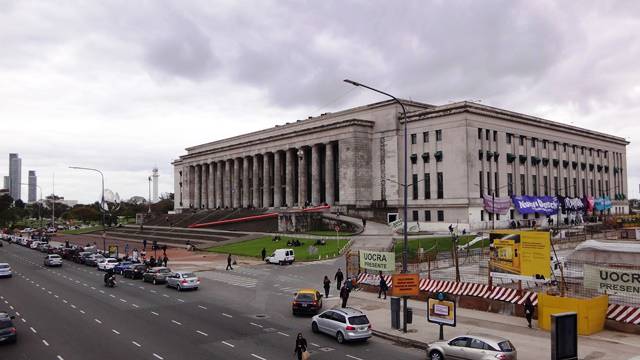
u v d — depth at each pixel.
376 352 24.05
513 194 97.88
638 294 27.06
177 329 28.89
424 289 37.06
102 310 34.91
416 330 27.78
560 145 113.88
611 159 134.50
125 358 22.97
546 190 107.31
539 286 34.12
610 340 24.64
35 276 56.12
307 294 33.09
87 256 70.25
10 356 23.53
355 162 103.50
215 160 151.25
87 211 187.00
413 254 55.56
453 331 27.38
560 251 57.03
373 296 39.28
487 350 19.94
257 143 132.38
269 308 35.34
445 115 92.44
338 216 95.69
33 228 177.62
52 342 26.08
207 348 24.64
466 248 59.06
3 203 195.50
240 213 127.62
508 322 29.34
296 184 124.31
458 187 89.44
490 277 33.44
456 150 90.19
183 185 169.75
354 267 46.53
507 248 32.78
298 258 63.72
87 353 23.91
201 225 119.94
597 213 121.69
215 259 69.50
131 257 73.19
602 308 26.70
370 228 87.31
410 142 99.19
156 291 43.97
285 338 26.70
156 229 129.50
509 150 98.94
